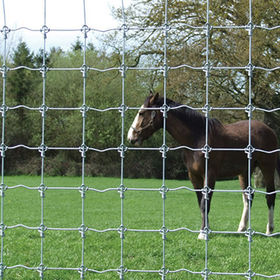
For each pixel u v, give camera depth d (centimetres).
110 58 2052
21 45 3925
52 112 3594
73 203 1588
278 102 1997
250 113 390
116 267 557
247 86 1877
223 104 1898
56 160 3466
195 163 798
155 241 689
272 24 1750
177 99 1925
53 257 600
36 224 1010
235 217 1152
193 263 585
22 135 3600
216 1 1730
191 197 1861
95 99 3500
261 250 644
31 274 521
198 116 799
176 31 1727
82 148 402
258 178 2323
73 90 3553
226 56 1747
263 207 1506
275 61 1802
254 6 1670
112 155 3478
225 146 807
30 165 3472
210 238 725
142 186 2530
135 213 1297
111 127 3478
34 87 3822
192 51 1739
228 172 825
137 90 2759
